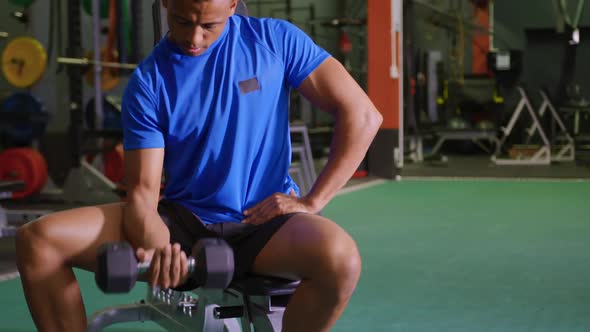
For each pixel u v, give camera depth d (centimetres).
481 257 292
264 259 116
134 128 122
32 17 562
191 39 114
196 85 122
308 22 716
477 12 897
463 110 847
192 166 127
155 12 150
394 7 570
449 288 245
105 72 518
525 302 227
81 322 117
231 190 124
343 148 123
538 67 899
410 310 220
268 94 125
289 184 133
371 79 580
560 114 792
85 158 533
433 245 318
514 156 742
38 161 463
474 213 406
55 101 572
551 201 450
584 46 879
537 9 898
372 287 247
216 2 111
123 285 96
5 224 325
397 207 432
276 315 121
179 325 168
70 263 116
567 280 254
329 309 111
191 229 125
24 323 209
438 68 800
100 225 118
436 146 788
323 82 125
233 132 123
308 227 112
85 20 591
